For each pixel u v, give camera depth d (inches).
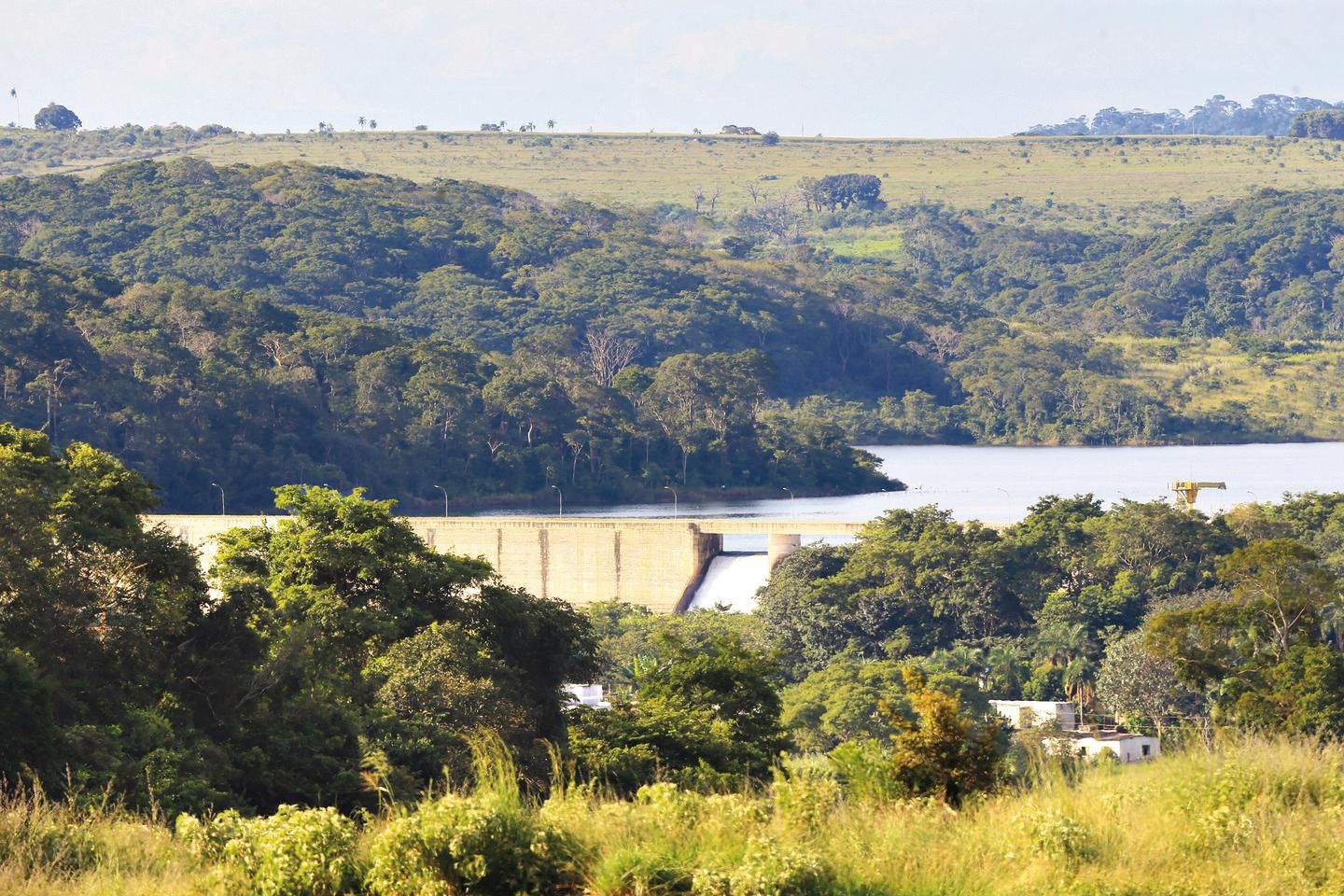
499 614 7126.0
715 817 2704.2
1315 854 2571.4
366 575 6904.5
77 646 5378.9
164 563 5984.3
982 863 2549.2
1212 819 2694.4
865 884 2442.2
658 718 6038.4
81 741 4554.6
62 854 2815.0
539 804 3019.2
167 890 2603.3
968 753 3095.5
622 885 2471.7
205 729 5438.0
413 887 2484.0
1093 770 3213.6
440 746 5757.9
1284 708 7544.3
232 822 2824.8
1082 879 2464.3
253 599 6294.3
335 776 5270.7
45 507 5679.1
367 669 6594.5
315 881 2529.5
